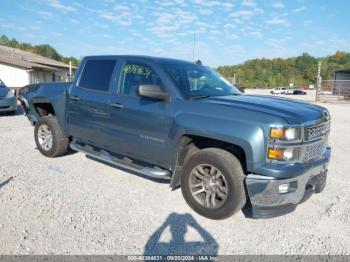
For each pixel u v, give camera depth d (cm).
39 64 3441
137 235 336
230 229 358
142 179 502
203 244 326
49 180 482
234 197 356
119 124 462
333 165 625
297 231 358
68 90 554
